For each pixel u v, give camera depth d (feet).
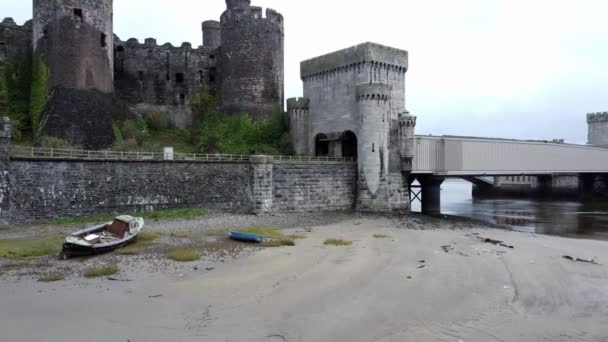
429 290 67.67
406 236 117.70
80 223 108.68
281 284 69.05
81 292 63.57
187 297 62.28
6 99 155.94
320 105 178.91
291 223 132.05
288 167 147.64
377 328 52.85
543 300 64.90
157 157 137.49
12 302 59.16
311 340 49.01
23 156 105.40
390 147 161.99
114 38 190.08
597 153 246.06
